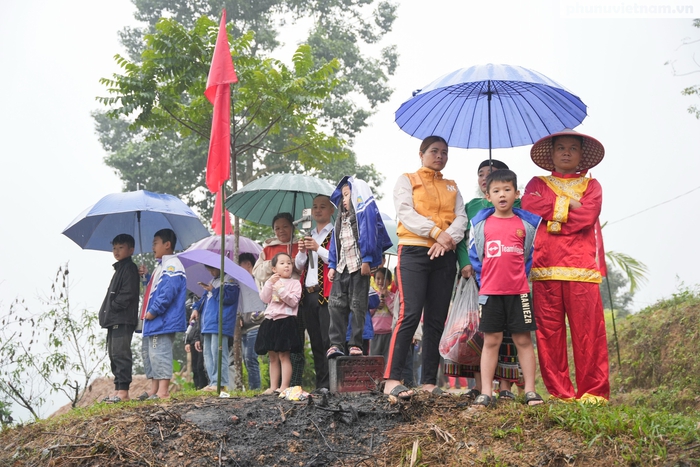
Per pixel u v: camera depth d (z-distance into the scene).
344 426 5.03
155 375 6.92
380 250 5.97
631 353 11.59
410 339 5.41
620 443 4.13
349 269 5.94
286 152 12.44
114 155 21.34
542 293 5.37
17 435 5.74
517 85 5.91
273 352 6.63
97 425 5.33
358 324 5.95
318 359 6.61
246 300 7.84
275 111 11.68
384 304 9.12
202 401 5.75
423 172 5.76
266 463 4.64
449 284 5.63
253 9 21.70
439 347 5.36
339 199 6.29
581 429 4.28
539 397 4.87
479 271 5.14
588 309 5.24
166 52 10.96
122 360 6.91
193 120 11.63
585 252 5.36
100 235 8.31
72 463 4.93
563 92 5.32
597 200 5.42
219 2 21.36
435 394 5.34
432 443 4.56
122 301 6.95
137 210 7.36
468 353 5.25
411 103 5.96
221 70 6.98
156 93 11.14
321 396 5.56
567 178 5.57
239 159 20.27
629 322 12.55
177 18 22.31
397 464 4.45
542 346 5.34
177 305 7.06
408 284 5.46
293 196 8.63
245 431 5.02
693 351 10.28
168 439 4.96
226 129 6.87
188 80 11.03
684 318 10.98
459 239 5.49
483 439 4.47
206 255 7.27
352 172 20.38
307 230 6.53
